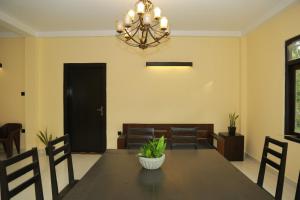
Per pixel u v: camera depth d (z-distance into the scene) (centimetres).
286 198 288
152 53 499
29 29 474
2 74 524
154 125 492
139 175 178
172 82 501
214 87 501
